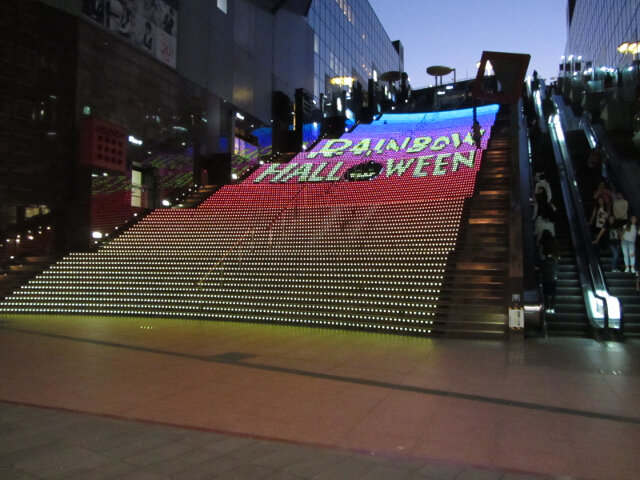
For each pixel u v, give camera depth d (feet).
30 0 67.67
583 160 66.69
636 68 92.79
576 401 21.89
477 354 32.27
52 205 68.33
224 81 109.60
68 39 71.20
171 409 21.03
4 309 52.65
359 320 43.24
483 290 42.91
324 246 60.64
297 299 48.80
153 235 71.56
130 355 31.81
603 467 15.12
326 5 174.40
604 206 49.44
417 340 37.50
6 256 63.52
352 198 76.74
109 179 74.54
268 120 127.95
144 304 52.31
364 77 217.77
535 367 28.53
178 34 95.14
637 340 36.91
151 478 14.49
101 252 66.49
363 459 15.87
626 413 20.21
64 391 23.67
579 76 119.14
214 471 14.99
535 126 83.41
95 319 48.24
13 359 30.55
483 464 15.40
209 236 69.21
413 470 15.02
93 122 71.31
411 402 21.90
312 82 155.12
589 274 43.21
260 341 36.91
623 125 71.77
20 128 66.13
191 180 97.50
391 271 49.90
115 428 18.78
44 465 15.40
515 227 47.62
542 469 15.02
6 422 19.45
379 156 98.22
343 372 27.43
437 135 105.29
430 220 60.23
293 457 16.06
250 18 121.08
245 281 54.39
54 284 57.36
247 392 23.54
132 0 83.30
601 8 129.59
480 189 67.21
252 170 102.53
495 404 21.56
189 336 38.96
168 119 91.50
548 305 41.14
